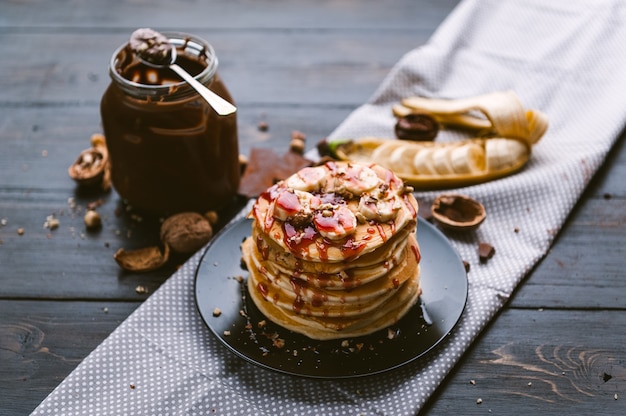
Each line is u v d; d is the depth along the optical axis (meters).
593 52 1.02
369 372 0.72
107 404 0.73
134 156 0.83
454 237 0.85
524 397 0.74
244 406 0.73
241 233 0.82
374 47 1.08
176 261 0.84
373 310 0.74
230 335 0.75
